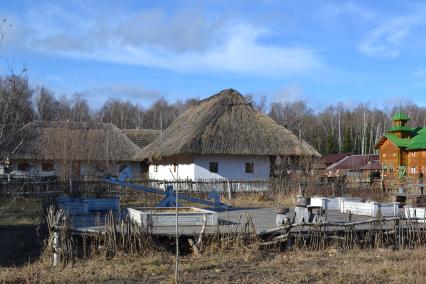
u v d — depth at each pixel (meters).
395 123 47.50
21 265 12.69
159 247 13.45
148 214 14.89
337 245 14.66
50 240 13.09
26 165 42.31
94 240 13.58
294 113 95.38
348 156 60.22
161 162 40.44
